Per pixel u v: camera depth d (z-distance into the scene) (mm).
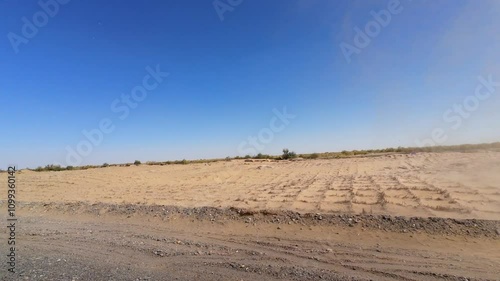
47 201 13992
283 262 5789
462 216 7695
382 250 6207
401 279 4879
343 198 10758
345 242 6801
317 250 6375
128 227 9047
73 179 23312
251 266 5609
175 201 12867
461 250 5992
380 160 24359
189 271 5504
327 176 17359
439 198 9555
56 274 5469
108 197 14906
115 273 5461
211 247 6895
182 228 8711
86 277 5301
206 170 26047
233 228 8367
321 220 8086
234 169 25656
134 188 17547
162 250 6738
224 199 12609
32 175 28609
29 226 9492
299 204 10477
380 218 7727
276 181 17156
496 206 8312
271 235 7598
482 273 4930
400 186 11859
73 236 8188
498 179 11852
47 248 7195
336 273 5168
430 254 5863
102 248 7051
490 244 6141
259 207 10344
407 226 7180
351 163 24078
